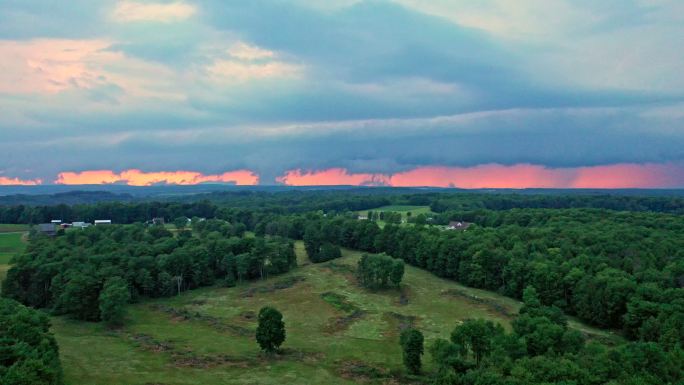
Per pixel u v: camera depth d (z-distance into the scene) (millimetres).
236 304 137375
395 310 126438
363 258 152250
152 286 142875
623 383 64938
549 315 96188
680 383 65688
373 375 88000
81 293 121188
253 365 92938
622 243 156375
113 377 85562
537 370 67500
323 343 105562
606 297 114750
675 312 95875
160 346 102875
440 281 155000
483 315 120562
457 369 76875
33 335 78938
